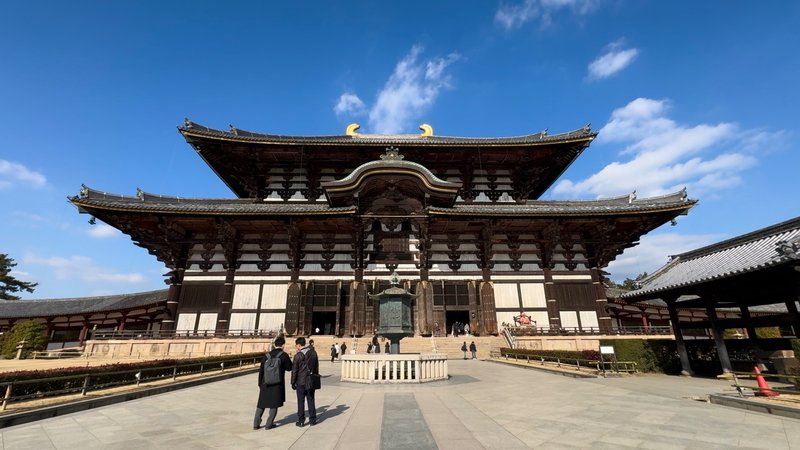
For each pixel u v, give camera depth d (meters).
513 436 7.70
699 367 20.11
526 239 38.69
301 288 35.59
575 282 37.66
